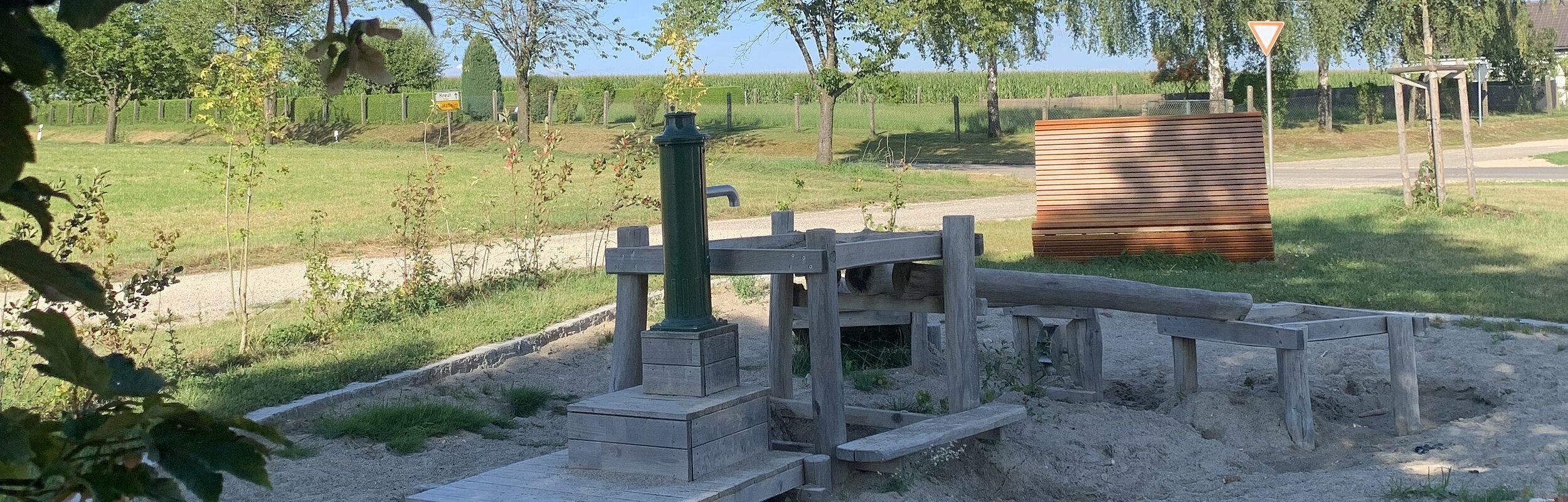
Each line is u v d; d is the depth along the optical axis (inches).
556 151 1435.8
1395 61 1808.6
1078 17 1659.7
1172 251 542.3
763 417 214.7
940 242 245.3
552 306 406.9
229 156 355.9
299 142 1583.4
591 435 202.8
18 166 42.2
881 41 1240.2
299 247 610.2
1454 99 1983.3
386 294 405.7
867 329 363.3
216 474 50.8
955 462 235.6
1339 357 353.7
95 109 2229.3
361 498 215.8
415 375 305.7
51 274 45.7
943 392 311.6
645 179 973.2
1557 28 2628.0
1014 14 1291.8
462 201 816.9
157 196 822.5
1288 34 1630.2
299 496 216.2
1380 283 467.5
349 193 875.4
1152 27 1657.2
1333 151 1552.7
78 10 41.6
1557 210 711.7
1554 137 1686.8
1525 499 194.7
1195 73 1844.2
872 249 225.5
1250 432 272.5
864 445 215.8
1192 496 231.3
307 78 1331.2
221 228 684.7
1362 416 299.4
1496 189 863.1
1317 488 220.8
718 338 209.3
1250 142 550.6
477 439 263.1
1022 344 319.9
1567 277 476.1
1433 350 358.3
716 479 196.4
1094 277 271.1
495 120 1942.7
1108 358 372.5
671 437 194.9
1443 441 260.8
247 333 362.9
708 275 211.6
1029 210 819.4
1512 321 387.2
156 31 1686.8
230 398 268.4
